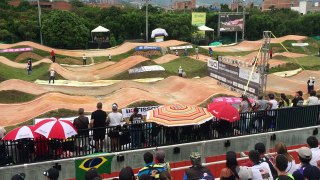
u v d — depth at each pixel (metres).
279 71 42.19
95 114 11.78
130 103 24.61
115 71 39.66
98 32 69.81
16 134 10.27
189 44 58.81
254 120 13.27
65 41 62.59
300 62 48.88
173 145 11.46
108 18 74.38
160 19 74.94
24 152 10.73
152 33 68.19
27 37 65.00
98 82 35.91
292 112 13.70
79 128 11.45
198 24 77.25
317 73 39.00
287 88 32.84
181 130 12.29
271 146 12.80
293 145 13.18
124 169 6.61
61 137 10.22
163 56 50.81
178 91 30.22
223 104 12.30
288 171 7.40
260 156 7.39
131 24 73.25
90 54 56.00
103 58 53.53
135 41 72.75
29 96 28.33
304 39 70.12
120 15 73.62
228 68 28.45
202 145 11.63
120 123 12.44
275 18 89.00
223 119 12.02
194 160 7.29
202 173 7.15
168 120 11.18
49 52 52.06
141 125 11.88
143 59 40.78
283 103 16.28
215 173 11.61
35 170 10.25
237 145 12.37
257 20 83.44
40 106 24.31
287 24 86.06
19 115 23.55
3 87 29.73
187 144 11.58
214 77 32.09
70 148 11.17
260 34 84.81
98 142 11.59
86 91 30.95
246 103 14.87
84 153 11.38
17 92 28.25
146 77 37.56
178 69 40.44
